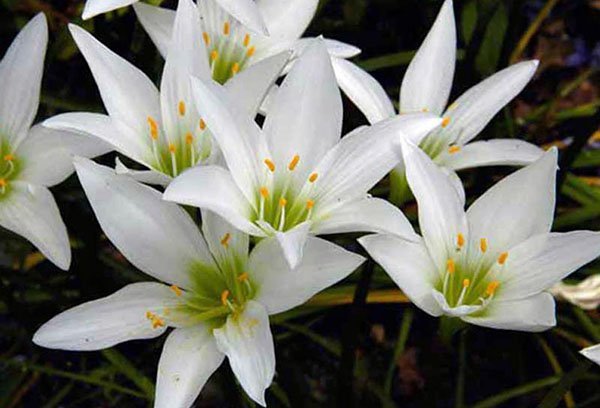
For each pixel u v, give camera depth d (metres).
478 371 0.61
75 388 0.60
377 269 0.60
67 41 0.60
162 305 0.47
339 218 0.46
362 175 0.47
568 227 0.62
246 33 0.52
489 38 0.65
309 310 0.60
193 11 0.48
